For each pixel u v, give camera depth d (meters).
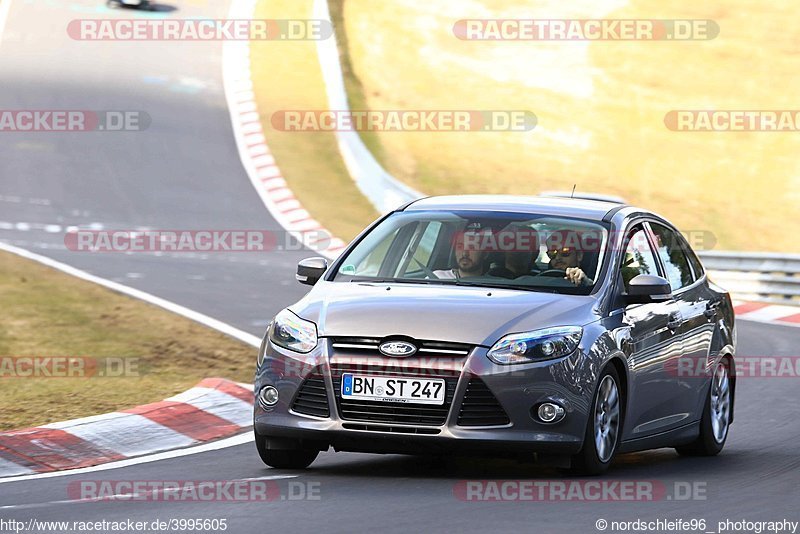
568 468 25.23
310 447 25.53
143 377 39.66
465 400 24.11
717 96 145.50
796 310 66.19
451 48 153.62
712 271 72.56
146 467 27.69
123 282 60.47
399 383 24.25
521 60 151.88
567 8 169.88
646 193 116.19
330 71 140.75
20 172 103.44
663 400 28.33
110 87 132.12
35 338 45.47
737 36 162.25
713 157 126.94
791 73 152.12
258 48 146.62
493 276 26.91
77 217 90.75
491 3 170.00
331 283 27.39
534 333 24.58
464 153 121.81
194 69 140.00
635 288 26.73
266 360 25.55
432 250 27.70
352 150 115.62
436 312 24.94
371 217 98.12
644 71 151.12
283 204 100.25
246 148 116.94
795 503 23.05
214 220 93.62
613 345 25.67
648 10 170.00
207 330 48.06
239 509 21.81
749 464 29.12
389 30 157.00
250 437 31.83
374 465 27.38
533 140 128.38
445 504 22.09
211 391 35.44
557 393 24.30
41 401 34.84
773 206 114.25
